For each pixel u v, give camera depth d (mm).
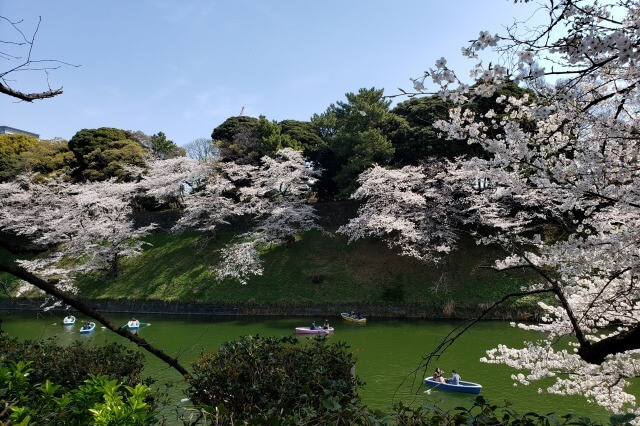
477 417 3010
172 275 31625
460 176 24734
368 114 32469
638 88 5051
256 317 26391
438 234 26516
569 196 6336
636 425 4246
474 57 4223
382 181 27609
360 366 15406
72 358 6988
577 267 6590
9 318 27688
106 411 2988
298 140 38219
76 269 30703
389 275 28219
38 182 39625
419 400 11898
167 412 8195
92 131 42625
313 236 33906
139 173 38938
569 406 10773
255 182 34188
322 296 27562
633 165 6047
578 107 5262
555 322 7055
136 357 7574
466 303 24266
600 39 3668
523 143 6223
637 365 6340
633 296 6281
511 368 14453
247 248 29453
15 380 4211
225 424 3604
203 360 5730
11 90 3568
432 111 29797
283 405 4492
